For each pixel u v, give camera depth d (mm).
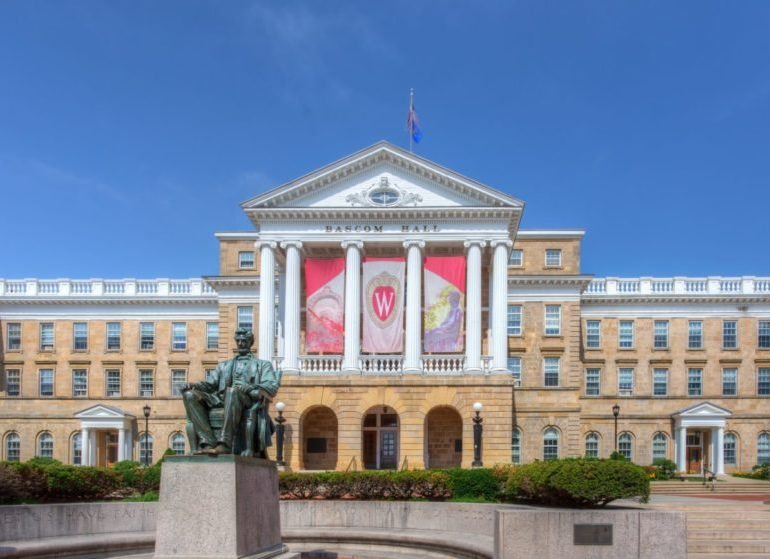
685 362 68562
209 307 72062
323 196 52250
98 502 23188
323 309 50094
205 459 13625
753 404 67688
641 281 69625
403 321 51938
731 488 48438
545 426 63562
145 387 71500
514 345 64938
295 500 25062
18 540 19969
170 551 13414
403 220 51594
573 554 16453
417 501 25203
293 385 49344
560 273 66562
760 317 68938
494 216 51344
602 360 68625
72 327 72562
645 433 67188
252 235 68125
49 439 70938
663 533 16453
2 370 72250
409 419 48875
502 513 16703
